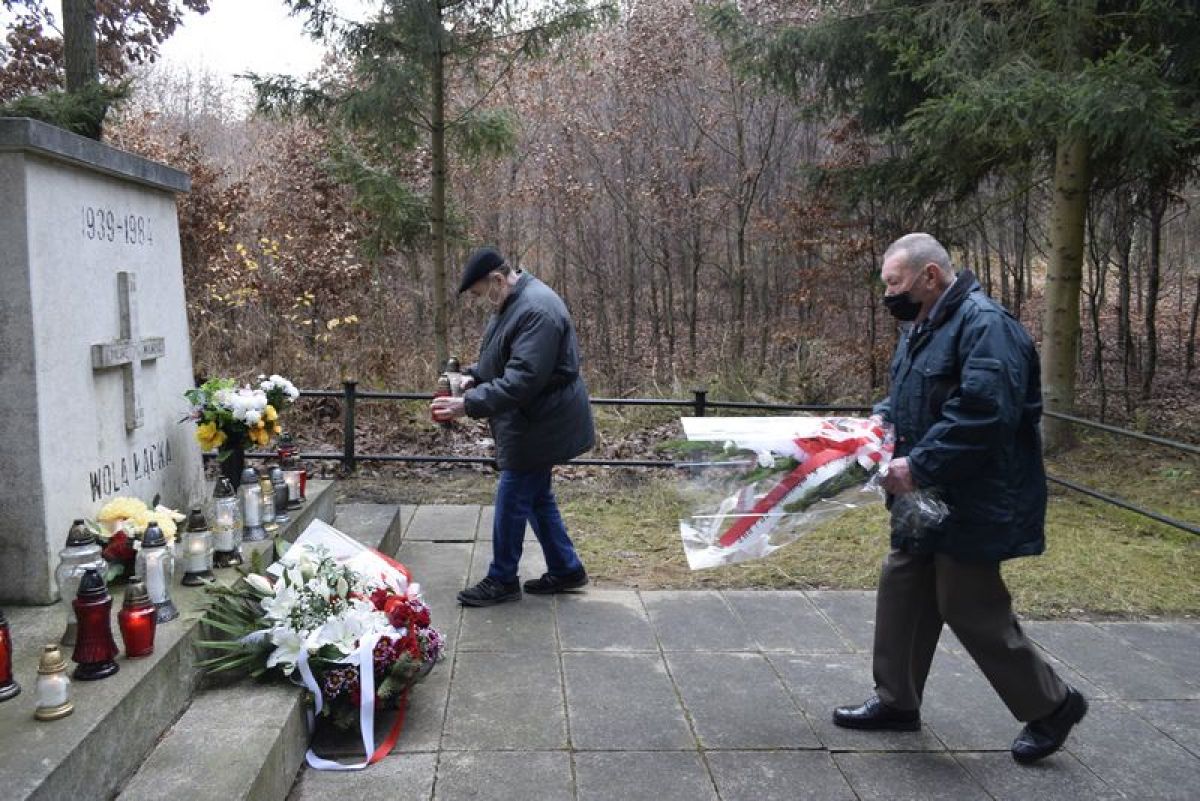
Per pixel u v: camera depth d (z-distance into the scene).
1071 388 8.75
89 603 2.61
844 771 3.12
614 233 18.70
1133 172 8.66
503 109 9.78
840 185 10.71
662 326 19.22
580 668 3.87
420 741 3.23
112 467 3.77
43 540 3.26
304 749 3.11
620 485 7.38
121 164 3.81
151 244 4.27
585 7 9.00
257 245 12.44
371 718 3.11
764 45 9.77
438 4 8.76
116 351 3.73
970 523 2.94
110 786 2.43
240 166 18.73
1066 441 8.76
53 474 3.31
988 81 7.09
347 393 7.34
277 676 3.19
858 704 3.59
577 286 19.53
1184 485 7.49
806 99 11.70
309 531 3.82
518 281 4.44
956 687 3.80
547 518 4.70
